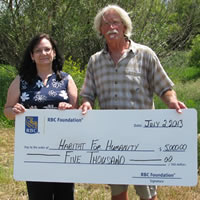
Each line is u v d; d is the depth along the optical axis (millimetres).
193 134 2480
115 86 2777
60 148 2629
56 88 2807
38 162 2645
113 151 2580
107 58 2820
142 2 10078
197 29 12117
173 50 11867
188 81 15227
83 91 2977
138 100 2771
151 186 2895
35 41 2793
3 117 7988
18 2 9211
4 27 9344
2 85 9828
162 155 2523
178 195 4016
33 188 2787
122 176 2570
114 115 2574
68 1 9406
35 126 2641
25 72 2828
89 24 9594
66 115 2615
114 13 2773
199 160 4930
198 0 11453
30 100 2756
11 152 5789
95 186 4297
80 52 10609
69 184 2863
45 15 9227
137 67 2770
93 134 2598
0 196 3980
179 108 2496
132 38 10070
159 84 2781
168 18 10734
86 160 2609
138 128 2549
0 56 10875
